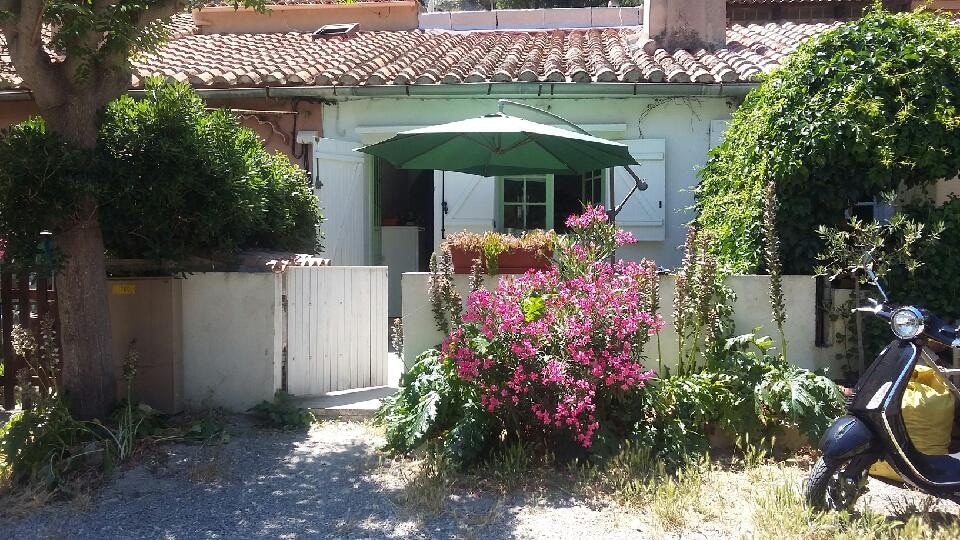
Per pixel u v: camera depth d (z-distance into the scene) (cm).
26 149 523
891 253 613
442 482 482
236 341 632
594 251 554
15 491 475
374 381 702
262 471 512
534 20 1469
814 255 657
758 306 620
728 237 711
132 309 624
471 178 1003
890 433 412
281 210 712
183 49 1138
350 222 988
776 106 679
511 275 601
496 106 975
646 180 954
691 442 526
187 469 512
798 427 518
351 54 1094
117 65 539
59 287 559
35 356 567
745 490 473
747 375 544
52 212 534
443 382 530
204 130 591
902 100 641
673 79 916
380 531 423
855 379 636
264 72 977
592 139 620
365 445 557
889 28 675
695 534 414
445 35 1297
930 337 408
